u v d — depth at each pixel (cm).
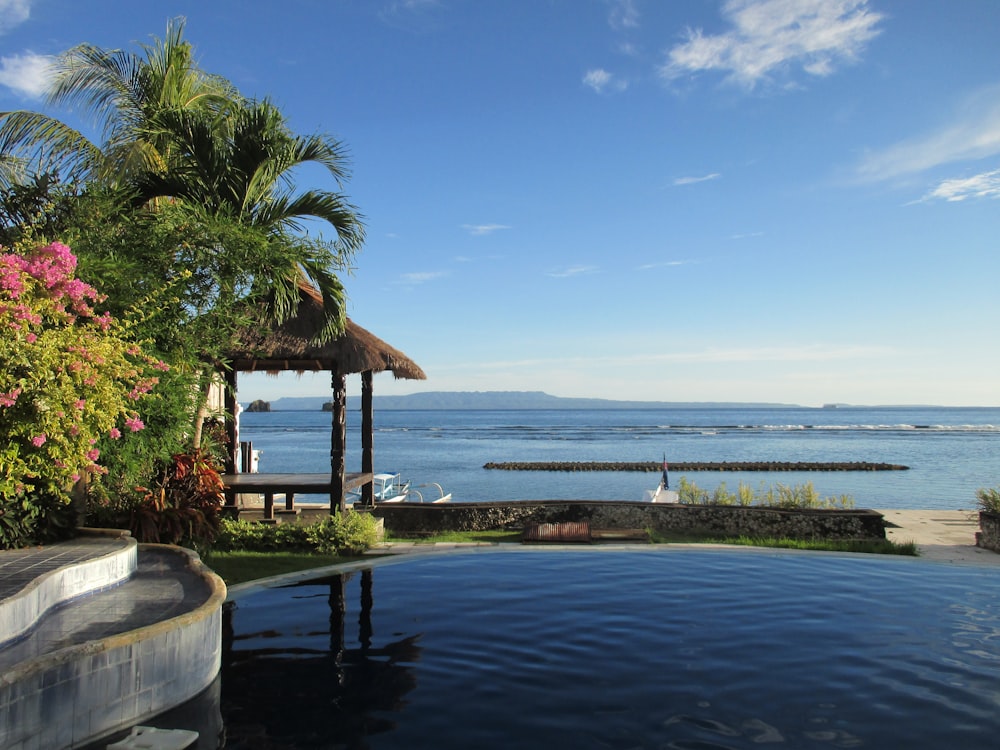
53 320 763
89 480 956
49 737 454
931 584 971
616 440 9875
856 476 4356
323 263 1220
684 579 1001
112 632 568
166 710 540
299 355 1311
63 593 660
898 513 1841
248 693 572
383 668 630
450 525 1519
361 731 500
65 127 1333
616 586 956
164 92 1314
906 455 6544
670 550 1234
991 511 1280
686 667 634
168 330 1013
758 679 604
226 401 1552
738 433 12375
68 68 1327
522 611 825
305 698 561
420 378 1529
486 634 734
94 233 990
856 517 1382
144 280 986
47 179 1045
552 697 563
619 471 5091
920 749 473
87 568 697
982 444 8456
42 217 1021
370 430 1561
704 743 480
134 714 517
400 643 703
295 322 1325
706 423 19125
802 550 1234
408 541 1359
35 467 754
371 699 559
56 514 832
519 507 1530
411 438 10188
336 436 1318
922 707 544
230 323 1145
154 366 920
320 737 490
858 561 1140
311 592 916
